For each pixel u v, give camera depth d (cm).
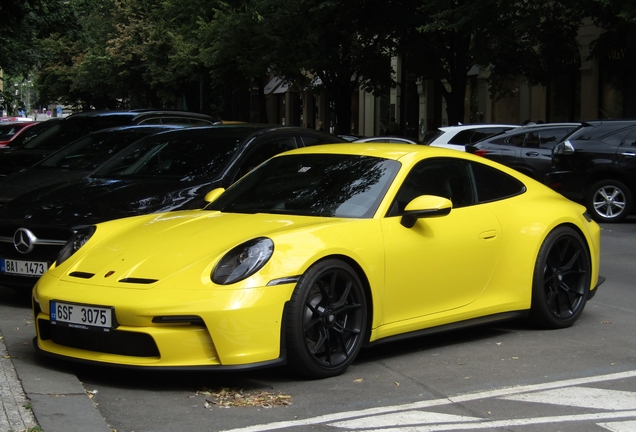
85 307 503
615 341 643
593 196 1511
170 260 515
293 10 2619
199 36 2948
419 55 2516
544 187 708
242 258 499
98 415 451
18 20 1942
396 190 585
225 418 454
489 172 661
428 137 2102
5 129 2972
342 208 574
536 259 656
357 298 538
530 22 2156
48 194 789
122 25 4222
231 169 816
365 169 606
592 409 473
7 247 736
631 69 2494
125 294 493
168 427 439
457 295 608
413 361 579
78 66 4619
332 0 2478
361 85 3083
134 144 911
